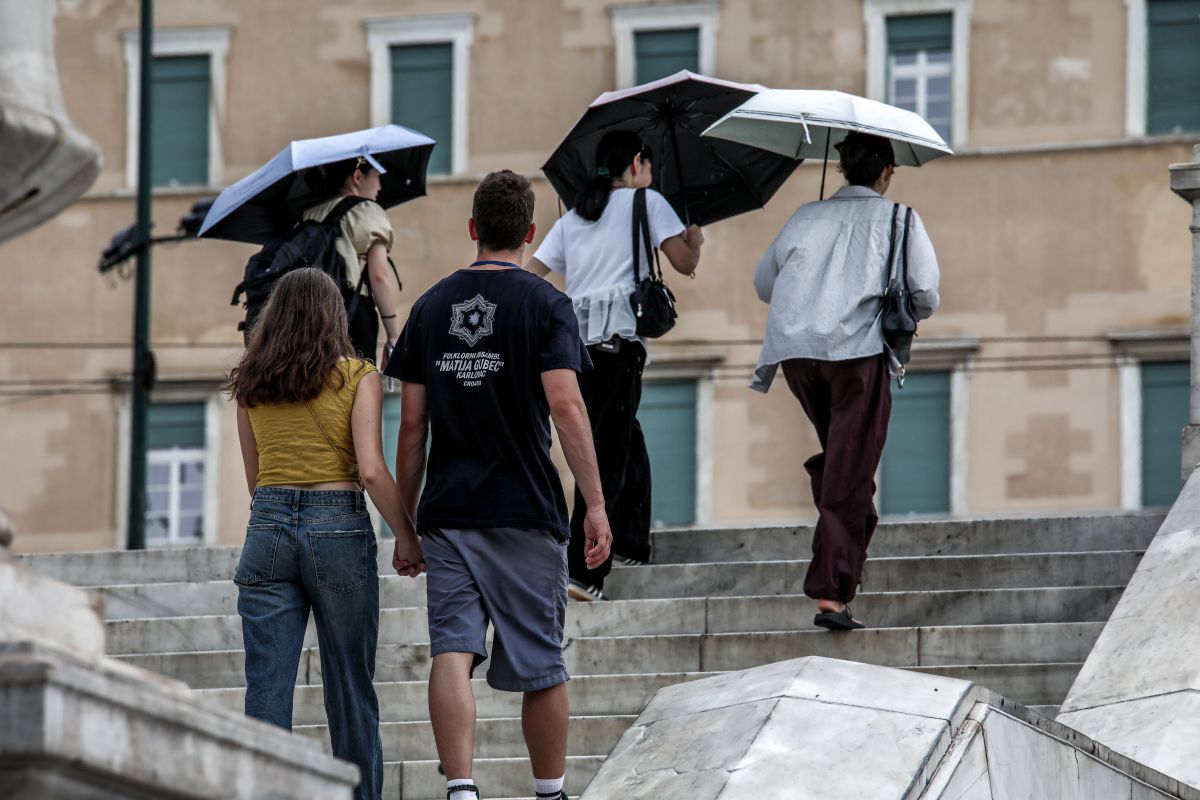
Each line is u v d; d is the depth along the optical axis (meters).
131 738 6.16
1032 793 10.16
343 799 6.98
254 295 15.68
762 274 15.47
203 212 36.72
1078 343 55.22
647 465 16.06
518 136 58.12
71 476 58.72
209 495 57.97
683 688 10.83
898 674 10.20
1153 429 55.03
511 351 11.19
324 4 58.94
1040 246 55.53
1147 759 11.92
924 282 15.03
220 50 59.16
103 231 59.09
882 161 15.47
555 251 15.83
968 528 17.19
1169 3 55.94
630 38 57.91
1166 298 55.03
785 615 15.56
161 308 58.28
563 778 11.26
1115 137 55.69
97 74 59.62
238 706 14.42
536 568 11.12
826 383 15.12
